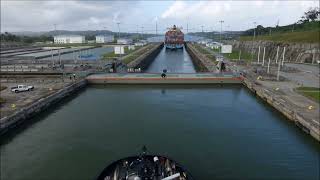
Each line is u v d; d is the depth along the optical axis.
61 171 42.66
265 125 62.66
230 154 48.22
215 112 72.69
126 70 127.62
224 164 44.72
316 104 70.62
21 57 177.00
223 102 83.25
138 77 109.94
